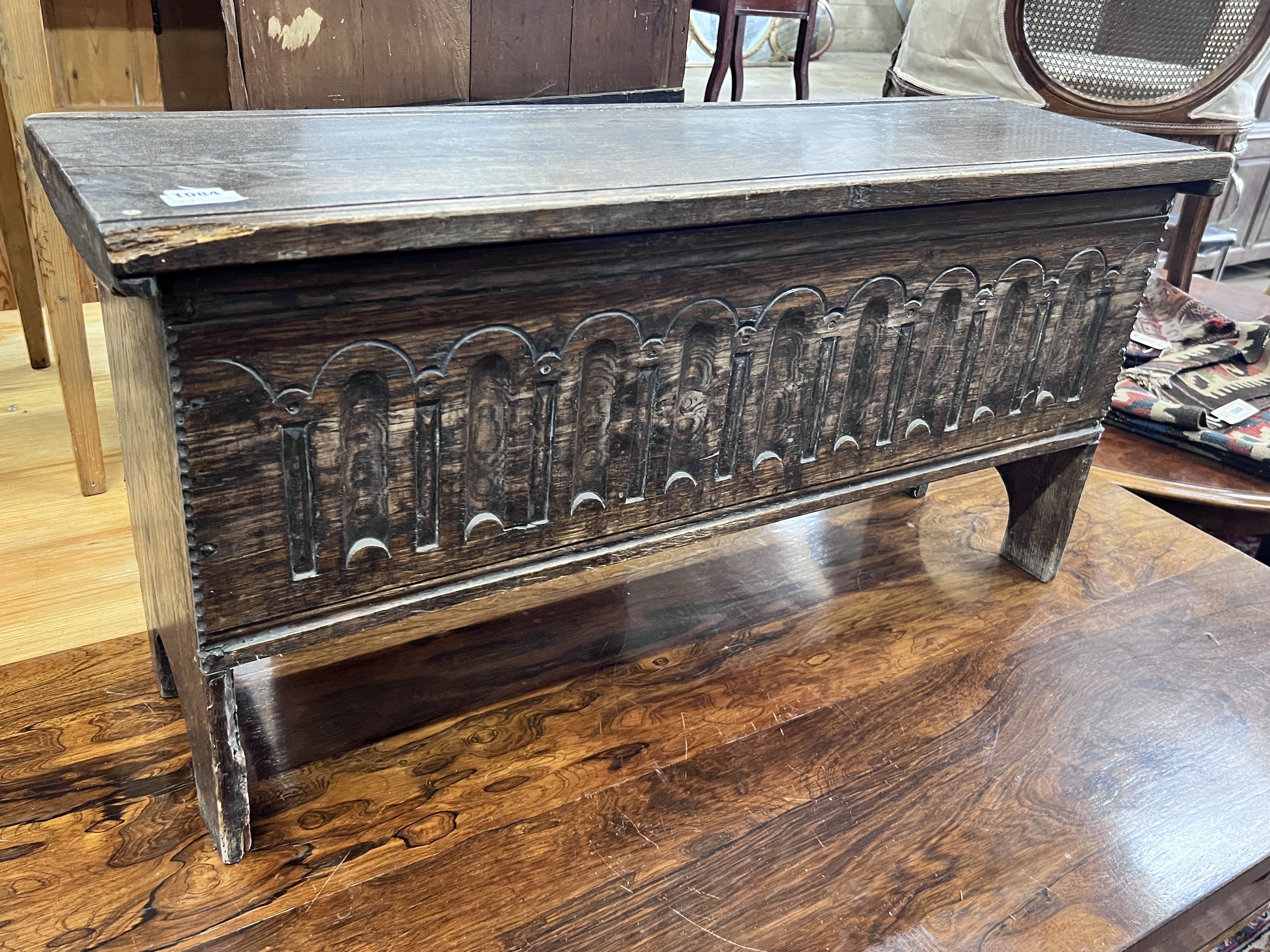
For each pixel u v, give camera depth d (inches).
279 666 53.2
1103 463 83.8
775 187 39.5
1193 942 47.3
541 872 42.6
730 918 41.2
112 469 71.6
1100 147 51.6
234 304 31.8
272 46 58.3
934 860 44.7
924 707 53.7
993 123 56.7
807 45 131.4
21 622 55.4
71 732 47.8
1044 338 54.1
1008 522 66.6
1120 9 93.8
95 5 81.5
